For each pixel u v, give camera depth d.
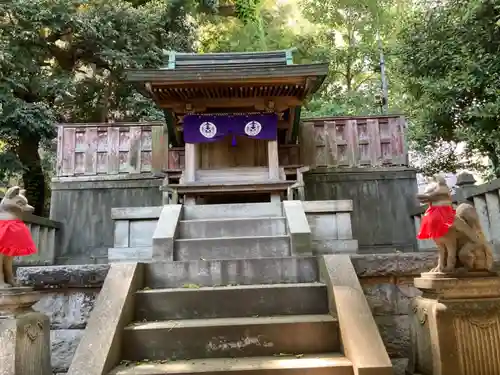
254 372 3.15
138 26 14.98
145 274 4.49
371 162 10.99
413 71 11.13
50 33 14.38
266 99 9.45
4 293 3.03
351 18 22.14
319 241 6.50
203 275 4.53
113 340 3.33
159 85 8.70
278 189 8.86
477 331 3.12
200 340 3.61
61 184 10.82
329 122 11.20
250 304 4.06
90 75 16.98
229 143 10.18
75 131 11.10
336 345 3.60
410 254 4.29
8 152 12.65
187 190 8.77
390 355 4.16
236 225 6.16
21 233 3.18
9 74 12.66
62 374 4.00
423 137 11.77
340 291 3.80
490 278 3.19
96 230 10.64
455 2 9.74
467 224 3.32
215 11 18.53
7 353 2.92
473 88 9.28
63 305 4.17
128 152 11.05
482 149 10.49
